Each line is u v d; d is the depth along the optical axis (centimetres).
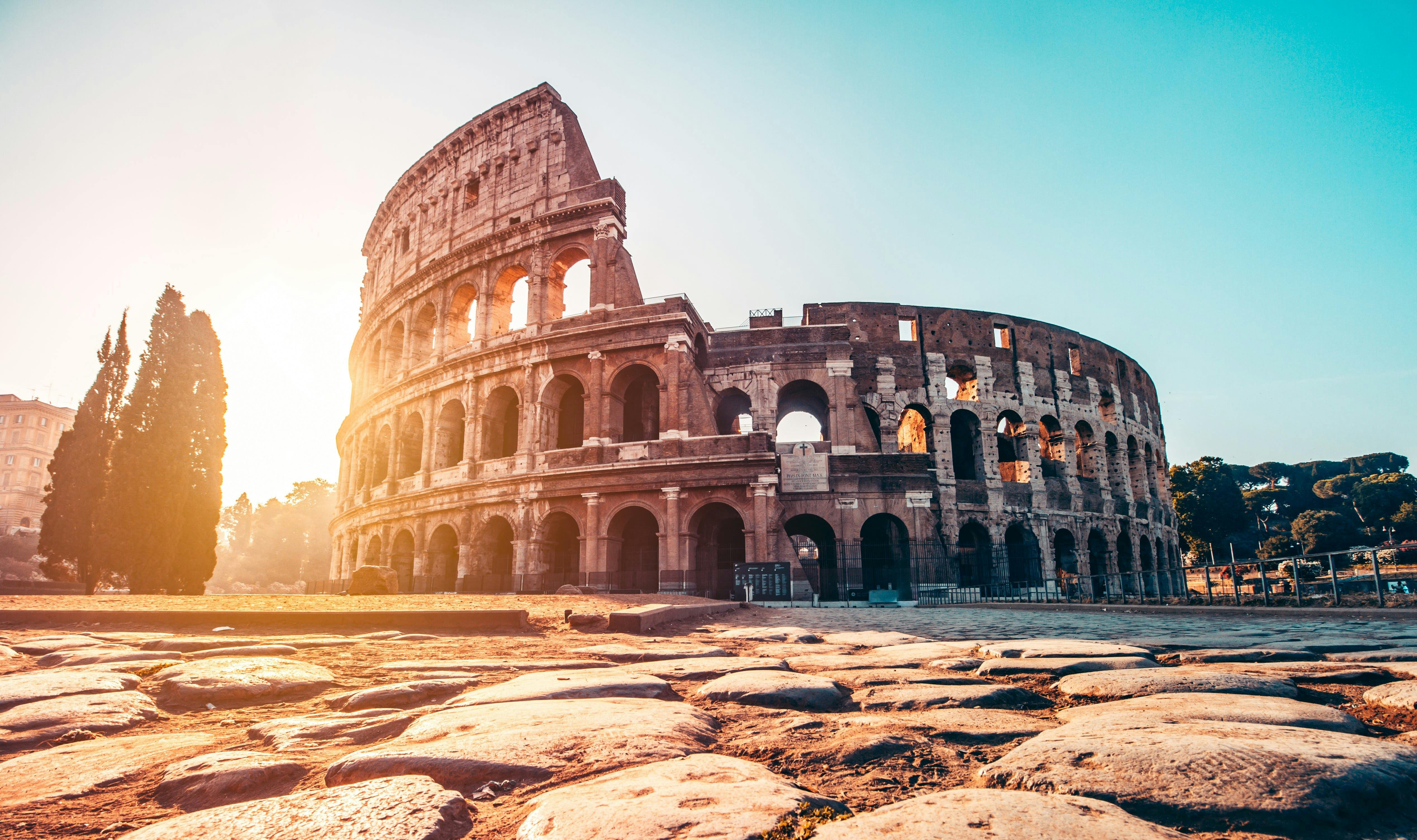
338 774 443
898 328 5481
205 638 1159
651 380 4784
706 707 670
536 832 337
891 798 404
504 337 4950
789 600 3888
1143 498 6209
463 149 5738
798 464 4612
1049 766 418
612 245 4778
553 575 4525
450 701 671
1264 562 2127
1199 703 557
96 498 5778
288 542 12294
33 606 1753
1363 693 645
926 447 5309
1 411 14225
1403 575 2802
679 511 4191
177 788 437
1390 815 347
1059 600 4597
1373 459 14112
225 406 6172
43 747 546
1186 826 342
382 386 5809
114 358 6259
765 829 331
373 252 6875
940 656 973
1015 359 5622
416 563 4916
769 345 4975
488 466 4750
